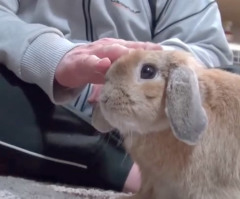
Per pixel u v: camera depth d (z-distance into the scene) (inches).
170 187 22.5
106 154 32.8
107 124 24.6
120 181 32.9
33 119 31.1
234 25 65.7
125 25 37.3
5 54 30.0
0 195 24.7
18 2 36.6
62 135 31.8
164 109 21.4
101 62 24.0
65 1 36.0
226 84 22.4
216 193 21.5
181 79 20.9
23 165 31.6
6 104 30.3
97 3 36.0
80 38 36.5
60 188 29.6
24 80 30.3
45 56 28.4
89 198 27.6
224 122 21.8
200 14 40.0
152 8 39.5
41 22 35.6
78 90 29.4
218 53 39.1
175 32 39.7
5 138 30.3
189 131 20.5
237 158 21.7
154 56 21.9
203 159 21.5
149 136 22.1
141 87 21.4
